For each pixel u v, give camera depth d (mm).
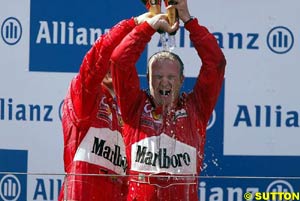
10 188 19969
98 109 17188
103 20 20312
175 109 16547
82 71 16859
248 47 20375
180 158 16297
